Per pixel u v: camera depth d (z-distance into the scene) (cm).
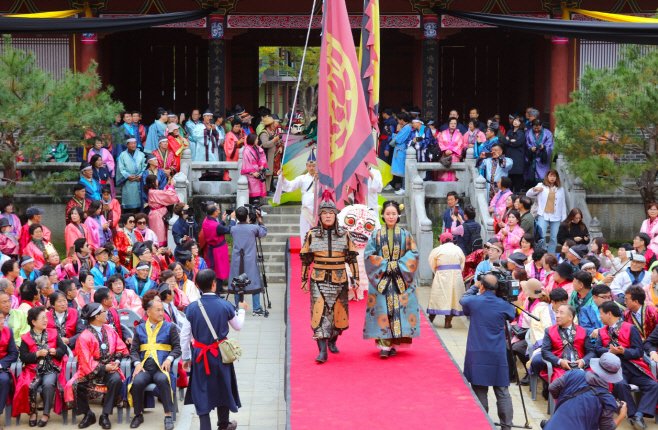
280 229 1731
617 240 1859
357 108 1041
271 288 1584
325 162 1049
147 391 922
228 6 2153
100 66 2184
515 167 1789
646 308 963
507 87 2809
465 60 2816
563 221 1576
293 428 719
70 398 890
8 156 1589
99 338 905
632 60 1589
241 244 1335
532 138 1819
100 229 1396
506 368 849
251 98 2803
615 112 1552
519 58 2714
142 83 2747
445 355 946
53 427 904
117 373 905
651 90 1495
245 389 1013
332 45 1048
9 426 905
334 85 1045
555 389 728
